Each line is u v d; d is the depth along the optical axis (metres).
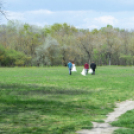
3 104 10.69
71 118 8.29
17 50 70.81
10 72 35.88
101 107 10.12
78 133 6.73
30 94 13.66
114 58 77.25
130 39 76.44
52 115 8.73
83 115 8.71
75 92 14.48
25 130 7.02
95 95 13.34
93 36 77.44
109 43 77.19
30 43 71.81
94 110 9.52
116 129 6.97
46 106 10.33
